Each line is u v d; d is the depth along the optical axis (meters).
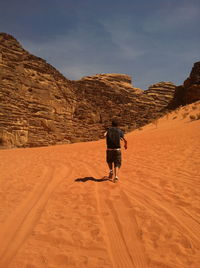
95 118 66.00
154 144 15.02
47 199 5.08
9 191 5.84
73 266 2.60
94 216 4.00
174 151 10.86
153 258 2.72
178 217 3.84
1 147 39.41
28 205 4.70
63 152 16.27
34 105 49.28
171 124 40.38
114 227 3.56
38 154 15.81
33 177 7.50
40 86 51.88
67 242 3.13
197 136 15.56
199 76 54.66
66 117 57.31
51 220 3.90
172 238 3.17
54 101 54.22
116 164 6.50
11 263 2.66
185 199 4.68
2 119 40.97
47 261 2.70
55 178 7.23
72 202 4.81
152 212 4.07
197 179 6.00
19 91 47.03
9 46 49.81
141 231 3.40
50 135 50.41
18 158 13.51
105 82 101.06
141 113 80.44
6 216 4.12
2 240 3.23
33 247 3.02
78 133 58.41
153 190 5.40
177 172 6.94
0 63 45.47
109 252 2.88
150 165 8.34
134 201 4.66
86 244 3.08
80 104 64.88
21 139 43.50
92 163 9.91
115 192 5.36
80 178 7.06
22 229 3.57
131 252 2.88
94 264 2.63
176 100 59.78
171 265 2.57
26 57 52.31
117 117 70.44
